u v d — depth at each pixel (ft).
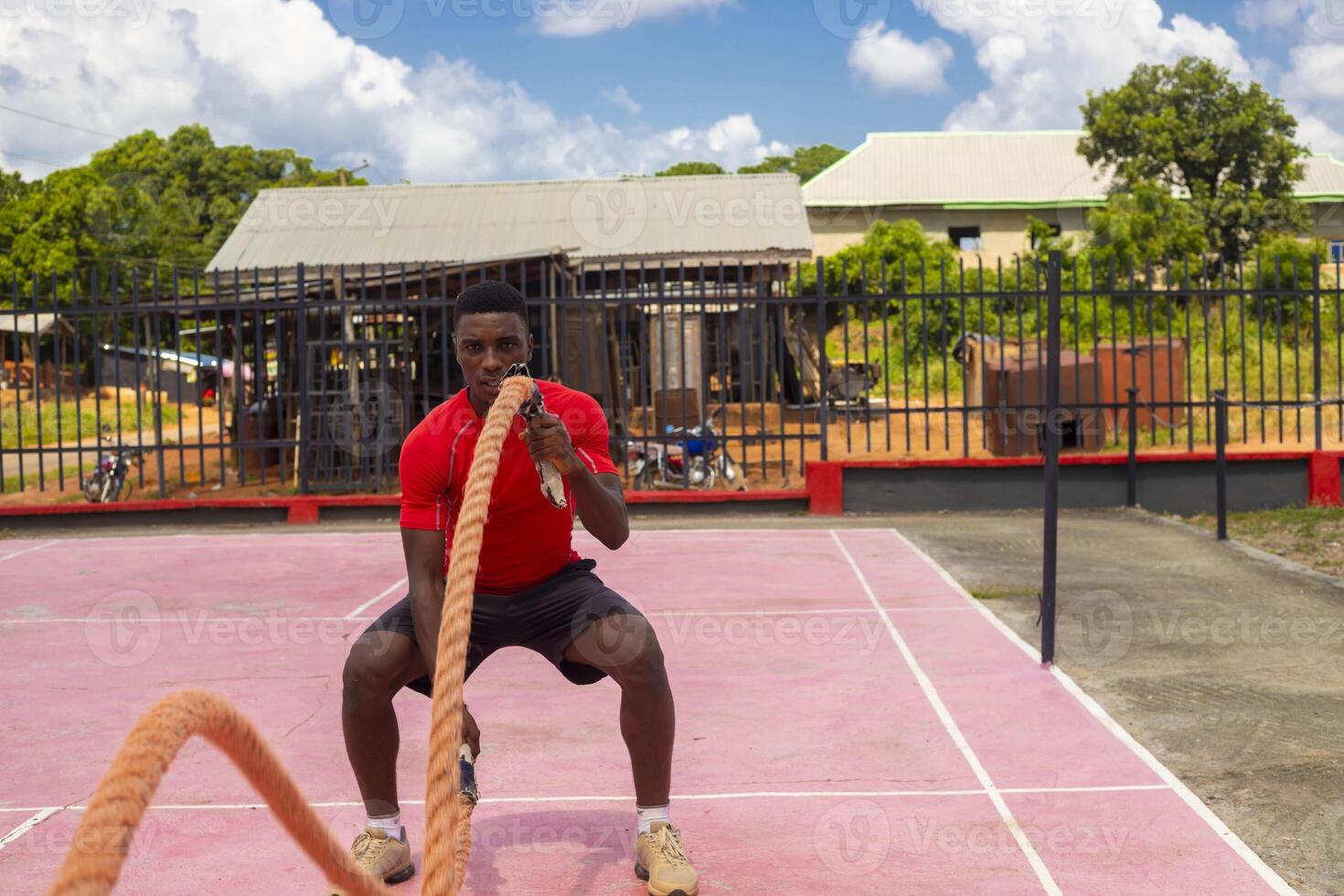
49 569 29.45
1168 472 38.27
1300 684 17.31
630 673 10.19
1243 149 109.40
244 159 130.31
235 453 55.67
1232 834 11.94
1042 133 137.90
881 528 34.99
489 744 15.10
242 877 11.08
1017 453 44.91
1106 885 10.78
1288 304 71.10
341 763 14.55
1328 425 49.47
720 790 13.37
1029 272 82.07
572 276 50.34
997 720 15.80
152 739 3.81
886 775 13.78
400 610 10.57
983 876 10.98
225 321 63.93
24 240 99.60
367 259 68.74
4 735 15.74
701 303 39.88
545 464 9.02
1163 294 38.86
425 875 5.37
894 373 74.69
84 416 82.99
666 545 31.73
